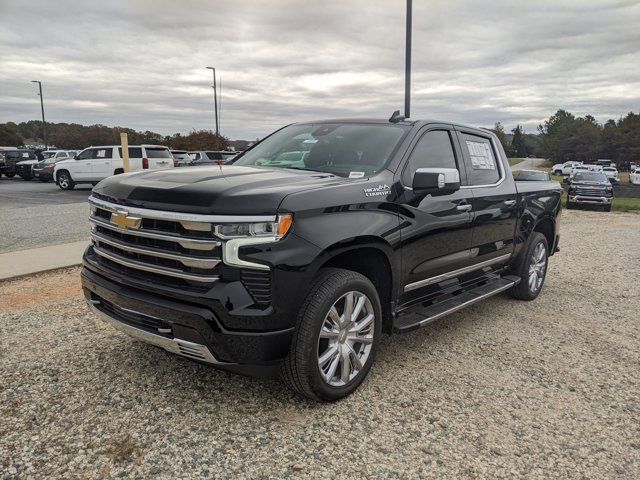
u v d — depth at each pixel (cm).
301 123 497
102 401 334
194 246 297
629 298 646
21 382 356
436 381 386
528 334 499
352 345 351
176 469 270
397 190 379
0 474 259
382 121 448
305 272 304
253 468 274
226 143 4809
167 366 387
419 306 436
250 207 294
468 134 501
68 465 269
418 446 300
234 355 298
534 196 583
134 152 2253
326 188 329
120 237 334
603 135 12012
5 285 603
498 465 286
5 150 3300
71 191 2202
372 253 363
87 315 498
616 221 1650
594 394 376
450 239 433
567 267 830
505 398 364
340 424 319
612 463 293
